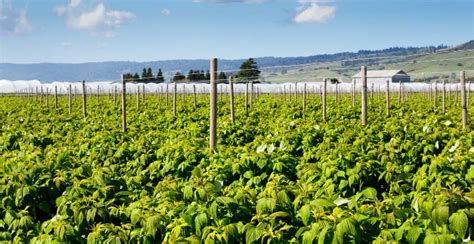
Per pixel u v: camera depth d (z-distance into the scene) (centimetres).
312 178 1043
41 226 907
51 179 1089
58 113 3969
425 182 952
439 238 646
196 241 711
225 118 3016
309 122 2386
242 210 795
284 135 1747
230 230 719
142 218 800
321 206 738
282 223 734
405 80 15875
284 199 801
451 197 695
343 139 1730
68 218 888
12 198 1034
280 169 1170
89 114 3547
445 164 1085
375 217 736
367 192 837
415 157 1459
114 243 763
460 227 652
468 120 2480
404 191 980
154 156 1481
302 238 710
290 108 3638
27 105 4791
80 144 1802
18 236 897
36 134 2242
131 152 1567
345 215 705
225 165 1197
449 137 1694
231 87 2842
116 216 895
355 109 3453
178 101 5269
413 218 723
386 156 1253
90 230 875
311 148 1623
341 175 1056
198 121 2991
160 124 2959
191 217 777
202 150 1473
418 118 2783
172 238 721
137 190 1096
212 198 832
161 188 974
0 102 5600
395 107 3800
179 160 1351
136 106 4388
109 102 5206
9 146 2106
